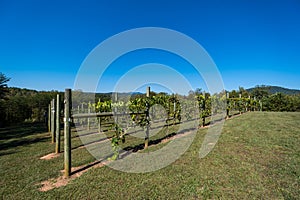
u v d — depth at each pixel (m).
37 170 4.98
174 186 3.80
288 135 8.22
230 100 17.94
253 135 8.36
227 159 5.24
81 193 3.64
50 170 4.96
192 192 3.54
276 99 30.48
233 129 10.20
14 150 7.41
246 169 4.51
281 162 4.91
